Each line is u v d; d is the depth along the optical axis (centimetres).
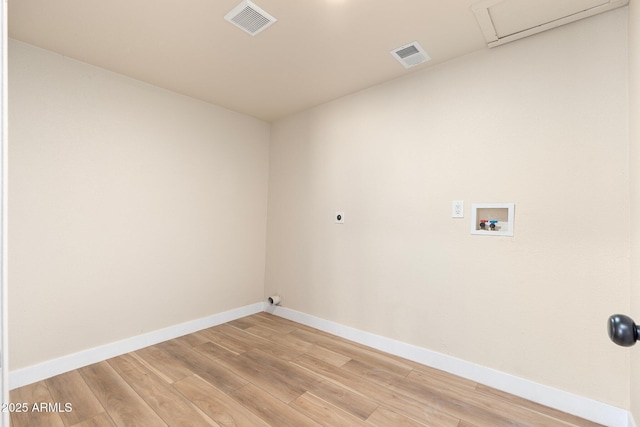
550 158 172
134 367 207
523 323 179
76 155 209
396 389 184
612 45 157
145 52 203
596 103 160
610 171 156
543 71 176
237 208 314
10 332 182
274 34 184
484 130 196
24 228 188
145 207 244
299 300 306
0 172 86
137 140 240
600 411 155
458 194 205
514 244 182
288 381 192
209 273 289
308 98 279
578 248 163
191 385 185
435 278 214
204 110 285
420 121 225
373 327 246
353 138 266
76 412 158
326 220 285
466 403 171
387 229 241
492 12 161
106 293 222
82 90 212
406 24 173
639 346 133
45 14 164
